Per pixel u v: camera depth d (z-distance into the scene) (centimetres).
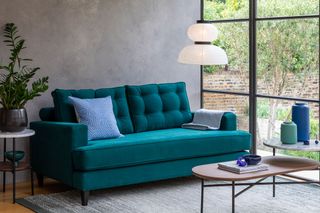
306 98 585
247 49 642
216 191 536
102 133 546
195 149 550
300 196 516
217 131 584
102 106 564
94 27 625
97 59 630
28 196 530
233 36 660
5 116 516
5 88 518
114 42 639
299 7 603
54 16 600
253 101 632
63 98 560
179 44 686
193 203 497
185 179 593
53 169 533
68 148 502
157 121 613
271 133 628
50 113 574
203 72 703
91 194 531
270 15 625
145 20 659
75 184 498
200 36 511
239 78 657
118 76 645
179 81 689
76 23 614
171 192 538
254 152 637
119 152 506
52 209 482
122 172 512
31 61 590
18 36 570
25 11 584
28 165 529
